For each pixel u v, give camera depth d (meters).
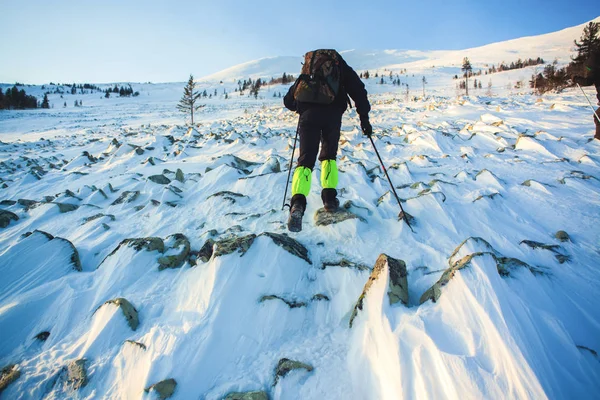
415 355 1.34
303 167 2.43
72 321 1.86
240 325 1.73
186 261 2.32
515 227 2.74
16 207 3.97
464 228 2.69
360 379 1.42
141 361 1.51
